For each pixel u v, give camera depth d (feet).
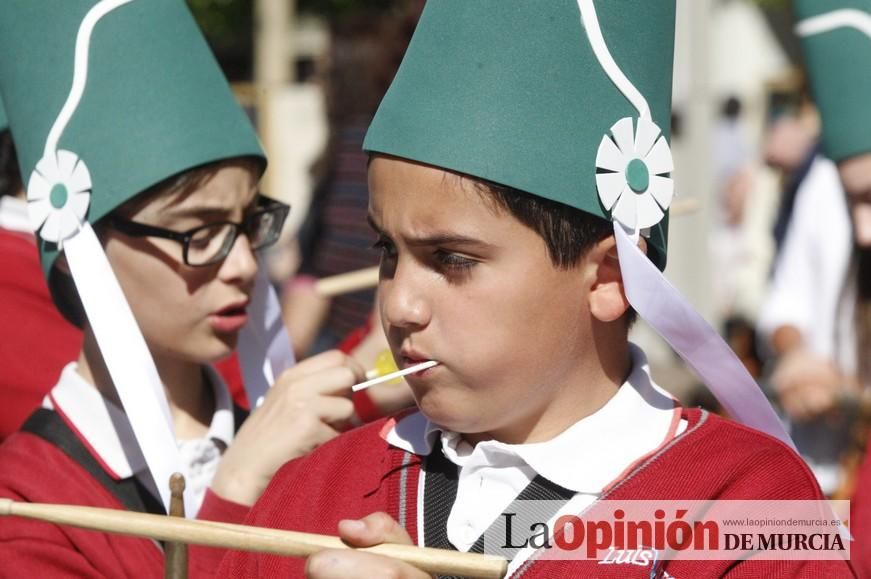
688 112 37.99
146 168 15.24
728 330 40.88
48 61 15.66
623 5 12.14
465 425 11.76
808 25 18.90
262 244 16.48
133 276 15.56
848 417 25.46
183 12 16.17
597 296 11.94
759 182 44.78
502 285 11.40
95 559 14.66
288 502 12.95
